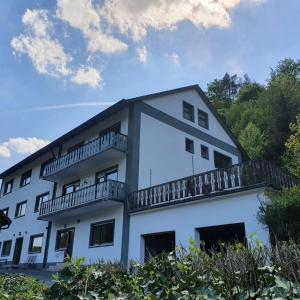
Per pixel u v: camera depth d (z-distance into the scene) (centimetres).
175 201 1356
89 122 1931
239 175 1161
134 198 1591
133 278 396
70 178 2172
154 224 1435
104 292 391
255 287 304
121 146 1719
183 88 2120
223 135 2381
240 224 1123
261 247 350
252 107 3803
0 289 456
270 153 2941
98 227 1797
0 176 3062
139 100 1828
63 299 387
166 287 347
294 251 327
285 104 2998
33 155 2538
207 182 1265
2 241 2780
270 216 966
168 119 1970
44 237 2248
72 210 1833
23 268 2211
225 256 353
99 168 1920
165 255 393
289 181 1209
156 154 1823
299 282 290
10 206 2839
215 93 6191
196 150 2095
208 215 1216
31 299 408
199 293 310
